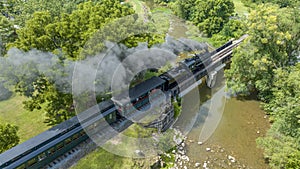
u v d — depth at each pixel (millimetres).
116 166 20656
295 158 19953
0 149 18781
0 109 25641
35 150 18719
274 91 28781
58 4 39250
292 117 23203
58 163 20031
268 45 29172
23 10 37938
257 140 23656
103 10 25922
